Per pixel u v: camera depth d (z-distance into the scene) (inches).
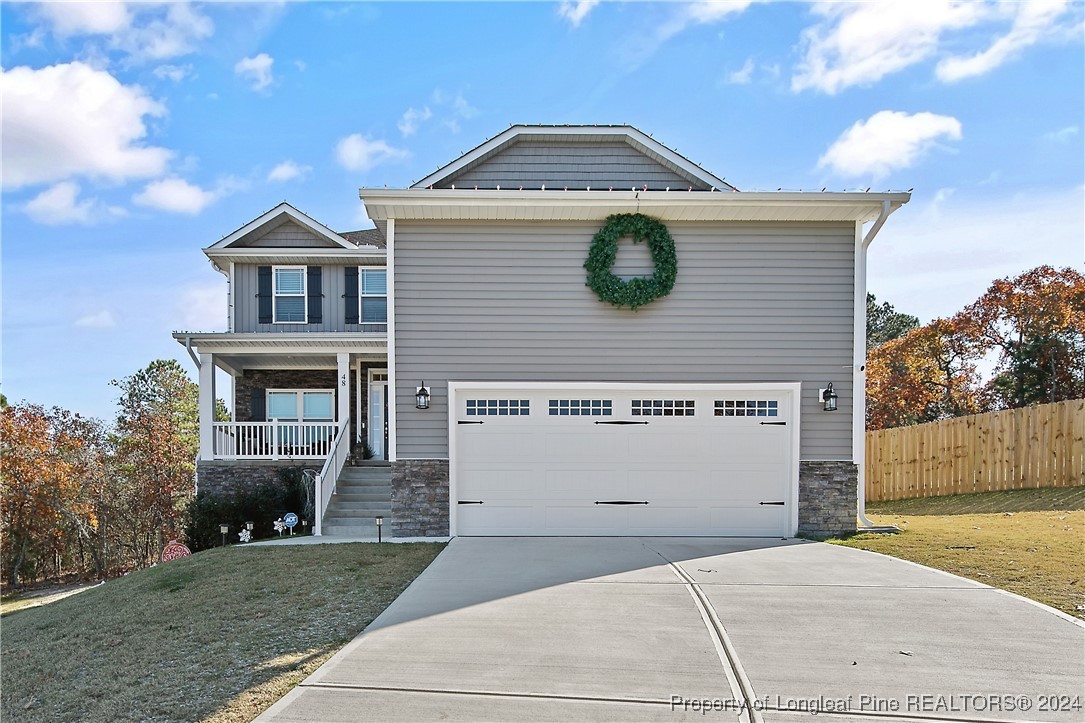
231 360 622.2
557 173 482.3
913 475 618.2
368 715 150.3
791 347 393.1
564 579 272.2
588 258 390.6
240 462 544.1
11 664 211.5
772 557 316.5
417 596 247.0
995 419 532.7
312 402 657.6
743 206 380.8
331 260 645.3
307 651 194.5
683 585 259.9
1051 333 821.9
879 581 263.4
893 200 372.8
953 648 189.3
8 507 812.0
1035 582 255.8
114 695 172.2
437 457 391.2
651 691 162.4
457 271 391.5
